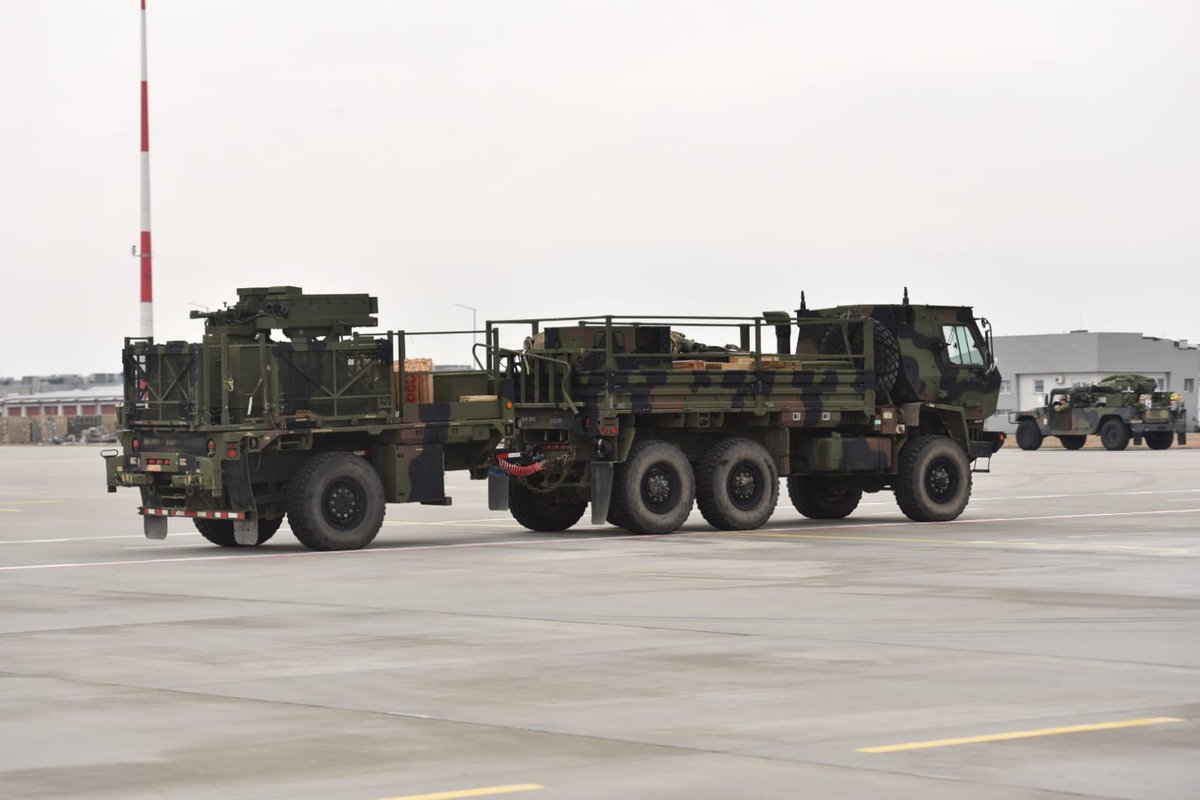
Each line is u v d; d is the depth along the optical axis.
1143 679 12.62
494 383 27.19
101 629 16.11
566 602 17.94
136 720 11.32
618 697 11.99
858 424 29.55
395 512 35.16
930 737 10.48
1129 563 21.56
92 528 30.73
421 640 15.09
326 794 9.14
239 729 10.96
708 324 28.12
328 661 13.87
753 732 10.69
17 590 19.84
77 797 9.15
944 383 30.23
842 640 14.78
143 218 77.25
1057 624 15.77
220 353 25.11
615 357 27.02
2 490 46.25
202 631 15.88
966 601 17.61
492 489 27.53
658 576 20.56
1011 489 39.62
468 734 10.70
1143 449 71.44
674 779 9.38
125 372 26.08
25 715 11.53
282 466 25.84
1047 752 10.01
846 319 29.55
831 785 9.20
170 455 25.39
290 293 25.59
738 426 28.73
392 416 25.94
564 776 9.48
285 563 23.11
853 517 31.27
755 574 20.66
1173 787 9.13
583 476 27.69
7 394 183.25
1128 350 108.19
